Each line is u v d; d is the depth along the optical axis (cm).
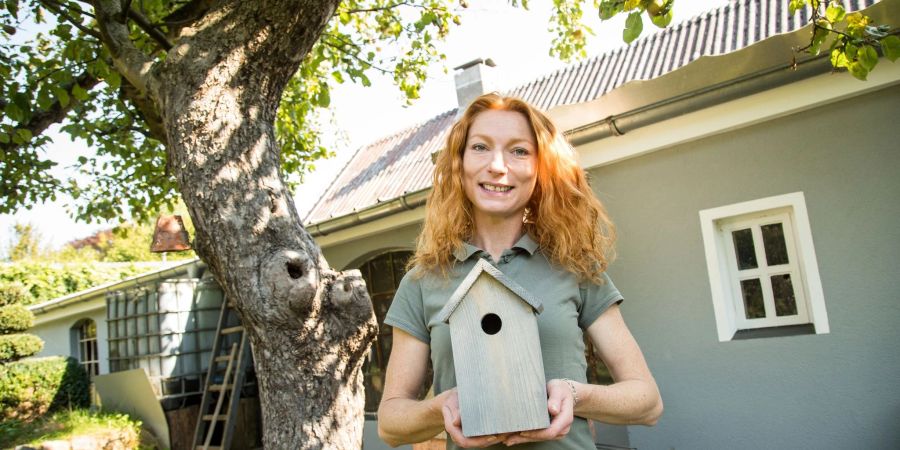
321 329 288
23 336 991
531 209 167
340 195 788
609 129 421
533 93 694
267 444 288
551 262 154
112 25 369
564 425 122
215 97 291
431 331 152
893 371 346
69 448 692
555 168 159
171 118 294
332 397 289
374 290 700
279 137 668
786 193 383
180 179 292
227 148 290
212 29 297
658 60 569
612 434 430
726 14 570
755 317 409
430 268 160
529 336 134
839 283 364
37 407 967
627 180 446
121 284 1012
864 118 359
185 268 883
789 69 347
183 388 773
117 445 726
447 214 163
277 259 279
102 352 1151
